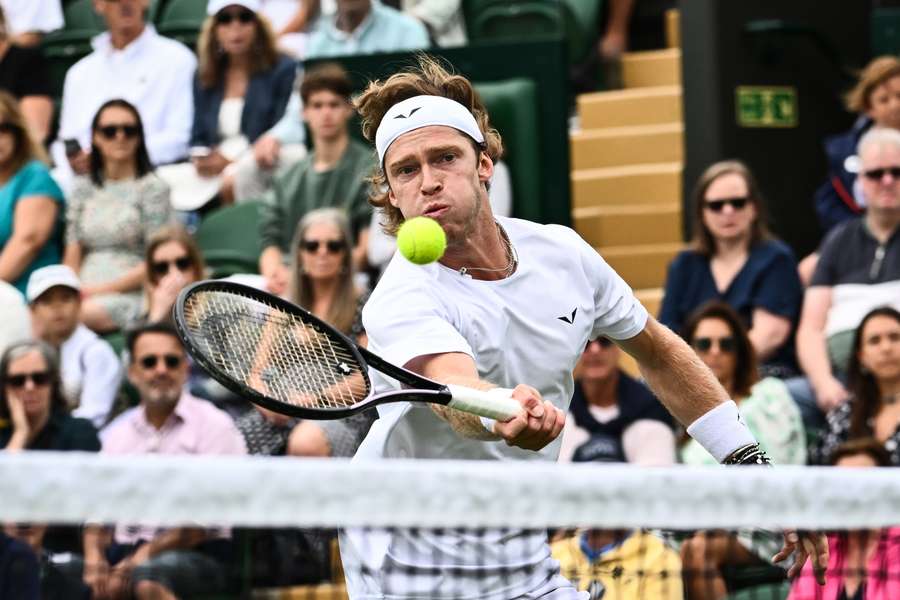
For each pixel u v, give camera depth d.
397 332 10.57
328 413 9.59
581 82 30.33
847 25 27.34
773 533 14.82
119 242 25.25
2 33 30.23
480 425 9.95
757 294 21.64
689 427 11.93
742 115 26.44
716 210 21.78
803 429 19.62
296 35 29.77
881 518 9.73
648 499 9.36
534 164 25.25
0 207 25.28
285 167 25.14
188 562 16.16
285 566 16.36
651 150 28.88
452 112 10.84
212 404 20.67
